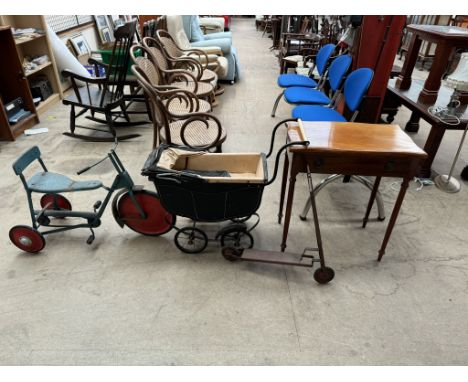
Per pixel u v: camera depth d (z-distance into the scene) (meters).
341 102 2.71
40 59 3.47
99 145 2.88
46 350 1.32
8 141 2.92
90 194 2.23
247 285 1.60
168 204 1.65
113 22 5.31
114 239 1.88
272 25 7.31
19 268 1.68
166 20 3.53
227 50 4.19
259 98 4.08
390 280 1.63
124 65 2.78
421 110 2.39
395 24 2.26
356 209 2.14
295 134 1.56
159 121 2.21
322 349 1.33
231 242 1.84
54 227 1.88
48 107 3.65
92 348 1.33
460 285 1.61
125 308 1.48
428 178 2.43
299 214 2.08
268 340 1.36
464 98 2.49
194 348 1.33
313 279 1.63
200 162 1.78
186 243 1.84
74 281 1.61
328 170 1.47
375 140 1.49
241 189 1.55
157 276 1.64
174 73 2.67
